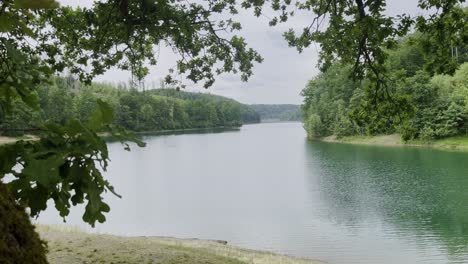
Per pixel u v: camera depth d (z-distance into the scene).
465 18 8.76
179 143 104.56
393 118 10.73
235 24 10.80
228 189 38.25
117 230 24.84
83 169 1.59
